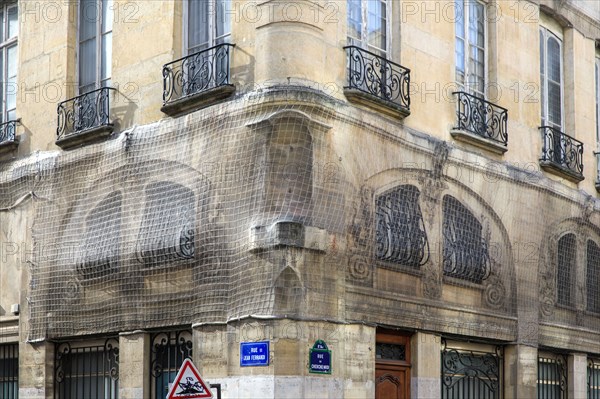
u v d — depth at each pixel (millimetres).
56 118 15680
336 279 12672
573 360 17500
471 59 16078
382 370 13500
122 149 14328
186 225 13312
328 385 12312
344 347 12641
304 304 12180
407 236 13953
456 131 15125
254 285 12297
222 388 12445
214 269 12844
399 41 14398
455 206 15078
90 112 15125
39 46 16234
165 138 13805
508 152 16406
